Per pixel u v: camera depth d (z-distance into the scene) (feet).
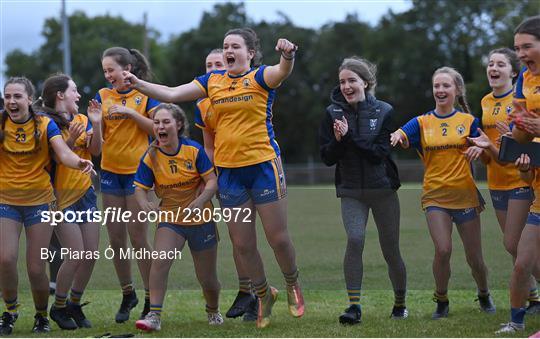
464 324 22.45
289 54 20.71
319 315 24.63
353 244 22.81
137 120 24.00
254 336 21.02
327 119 23.95
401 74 182.70
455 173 23.90
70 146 23.09
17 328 23.50
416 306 26.27
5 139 22.17
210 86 22.13
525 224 21.86
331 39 193.47
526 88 21.22
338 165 23.56
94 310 26.53
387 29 186.50
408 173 111.55
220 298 28.50
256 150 21.74
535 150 20.97
